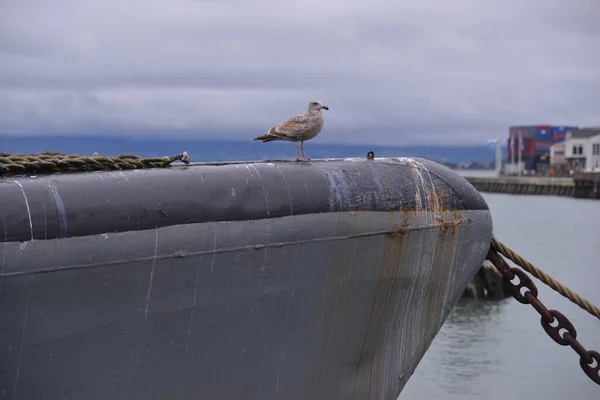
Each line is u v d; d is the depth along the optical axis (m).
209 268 4.50
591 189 86.38
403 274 5.50
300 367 5.11
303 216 4.84
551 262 31.52
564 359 16.33
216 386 4.73
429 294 5.79
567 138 107.81
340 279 5.11
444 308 5.96
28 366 4.02
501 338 18.16
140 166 4.82
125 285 4.21
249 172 4.75
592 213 63.81
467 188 5.84
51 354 4.06
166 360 4.47
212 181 4.55
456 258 5.84
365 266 5.23
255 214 4.64
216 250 4.50
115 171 4.41
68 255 4.00
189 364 4.57
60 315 4.04
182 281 4.41
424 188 5.55
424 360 16.34
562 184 93.69
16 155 4.68
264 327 4.84
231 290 4.62
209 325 4.59
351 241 5.08
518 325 19.41
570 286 24.69
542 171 124.12
